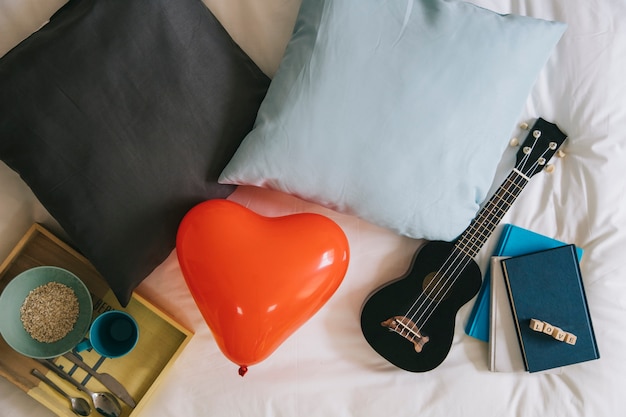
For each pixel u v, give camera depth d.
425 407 0.94
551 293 0.92
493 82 0.82
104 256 0.84
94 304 0.96
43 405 0.94
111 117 0.81
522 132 0.97
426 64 0.80
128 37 0.81
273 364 0.95
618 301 0.93
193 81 0.85
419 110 0.80
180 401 0.94
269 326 0.79
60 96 0.78
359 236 0.98
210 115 0.87
